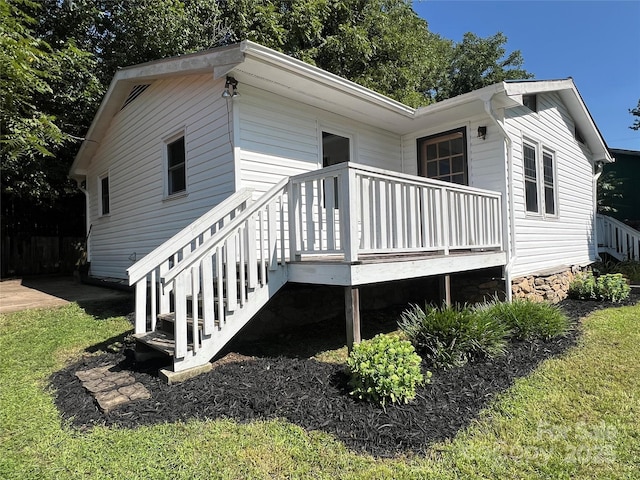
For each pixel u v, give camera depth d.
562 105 8.78
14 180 10.89
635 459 2.35
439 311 4.35
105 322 5.54
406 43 14.54
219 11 11.91
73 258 13.84
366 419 2.76
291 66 4.68
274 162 5.53
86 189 10.99
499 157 6.27
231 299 3.82
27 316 5.90
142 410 2.93
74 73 10.28
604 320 5.79
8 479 2.17
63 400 3.19
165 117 6.80
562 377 3.63
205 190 5.75
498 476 2.20
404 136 7.62
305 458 2.35
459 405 3.04
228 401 3.02
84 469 2.26
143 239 7.68
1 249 12.25
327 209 3.95
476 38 22.91
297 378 3.40
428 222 4.76
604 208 14.52
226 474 2.21
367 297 6.49
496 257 5.98
